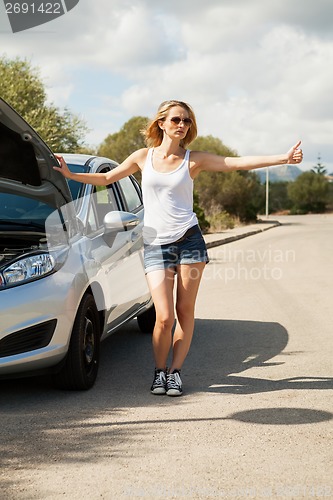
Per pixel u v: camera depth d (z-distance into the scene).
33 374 5.66
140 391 5.95
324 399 5.66
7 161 5.68
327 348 7.63
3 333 5.38
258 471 4.13
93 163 7.23
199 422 5.07
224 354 7.39
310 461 4.29
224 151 55.78
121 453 4.43
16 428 4.95
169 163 5.74
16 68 22.92
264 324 9.16
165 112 5.69
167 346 5.95
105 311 6.40
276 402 5.58
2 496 3.78
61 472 4.12
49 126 22.33
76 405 5.52
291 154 5.55
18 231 6.06
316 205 96.56
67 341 5.69
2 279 5.48
